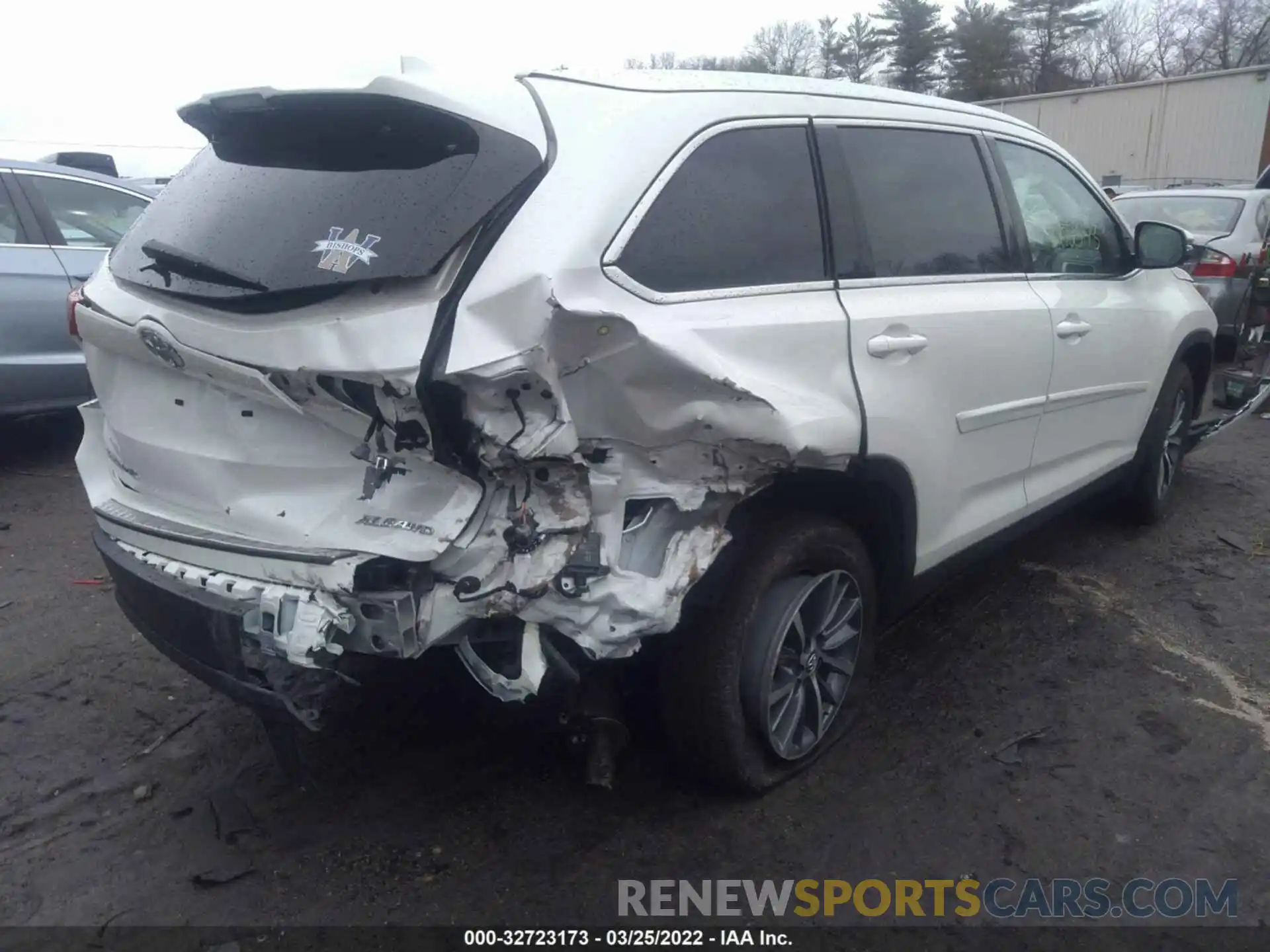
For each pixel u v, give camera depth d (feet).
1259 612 14.02
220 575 8.23
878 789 10.21
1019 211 12.53
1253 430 23.79
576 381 7.50
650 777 10.32
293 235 7.83
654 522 8.15
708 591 8.83
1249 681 12.23
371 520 7.68
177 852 9.32
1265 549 16.19
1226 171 65.92
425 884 8.92
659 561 8.11
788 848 9.38
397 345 7.06
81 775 10.43
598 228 7.71
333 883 8.92
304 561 7.66
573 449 7.38
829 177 9.87
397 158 7.98
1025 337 11.76
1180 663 12.67
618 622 7.82
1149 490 16.29
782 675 9.80
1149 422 15.69
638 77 8.96
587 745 8.96
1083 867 9.16
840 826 9.67
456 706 11.52
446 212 7.39
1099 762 10.65
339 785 10.24
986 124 12.50
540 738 10.97
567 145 7.95
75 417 23.16
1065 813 9.86
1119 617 13.89
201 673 8.56
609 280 7.73
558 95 8.29
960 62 172.35
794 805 9.96
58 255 19.44
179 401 8.59
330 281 7.34
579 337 7.35
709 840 9.48
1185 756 10.73
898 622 13.82
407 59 8.25
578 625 7.70
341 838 9.48
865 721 11.42
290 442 8.01
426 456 7.43
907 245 10.59
